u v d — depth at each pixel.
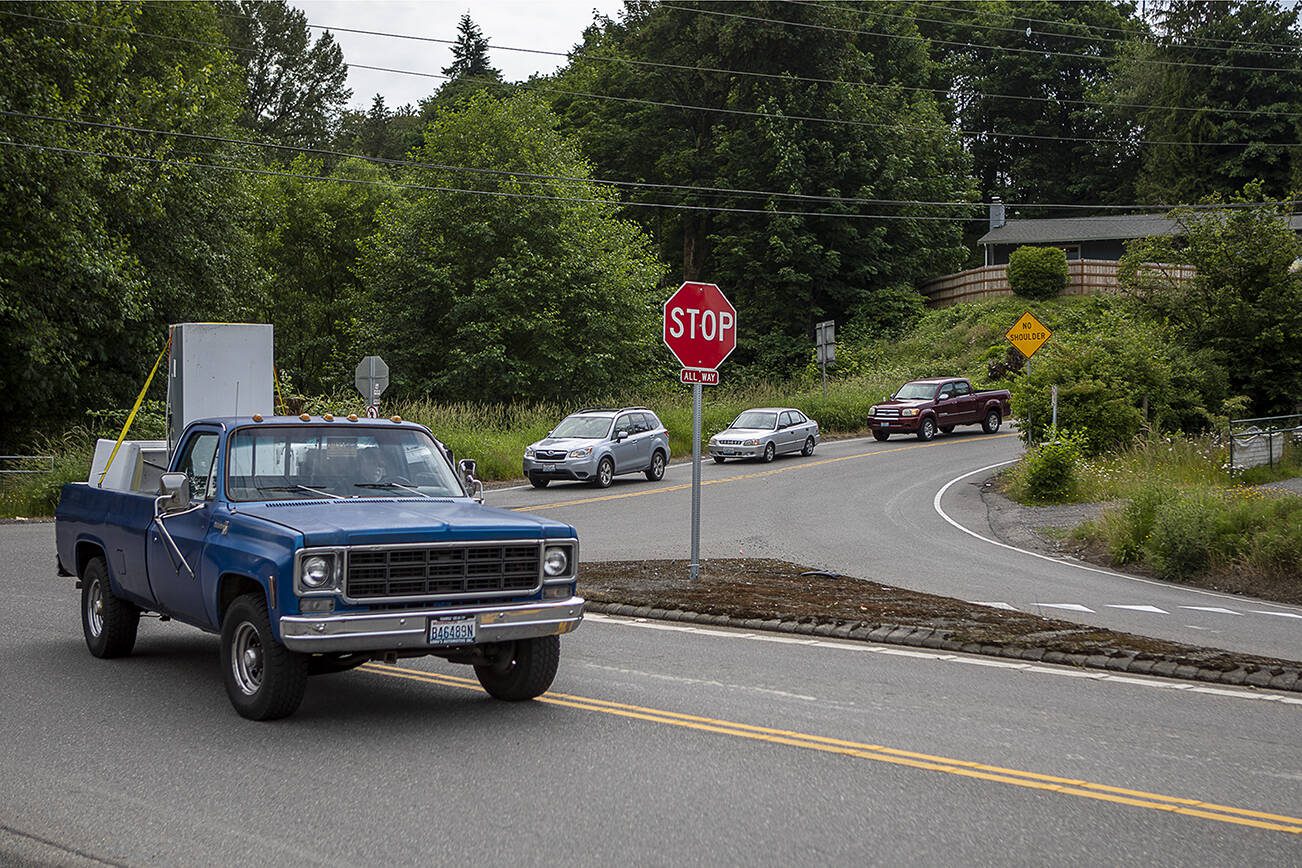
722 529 20.69
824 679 9.16
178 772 6.56
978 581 15.37
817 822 5.75
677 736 7.39
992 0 84.62
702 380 14.02
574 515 22.80
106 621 9.78
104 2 31.80
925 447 37.91
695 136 64.19
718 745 7.18
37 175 27.88
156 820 5.74
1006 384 45.00
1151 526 17.73
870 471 31.36
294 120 79.19
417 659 9.95
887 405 40.47
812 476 30.33
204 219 35.59
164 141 33.41
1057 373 28.98
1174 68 71.75
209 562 7.98
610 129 64.56
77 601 12.97
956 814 5.89
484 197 43.84
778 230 58.75
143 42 37.59
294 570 7.14
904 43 68.88
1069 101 81.31
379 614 7.25
